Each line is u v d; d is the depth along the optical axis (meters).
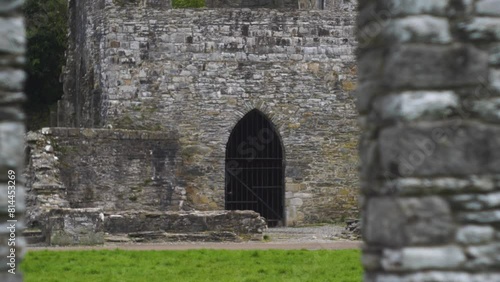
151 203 83.12
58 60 130.25
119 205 81.69
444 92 21.75
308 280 46.69
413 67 21.69
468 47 21.81
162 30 88.00
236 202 89.44
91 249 60.09
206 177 87.25
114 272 49.12
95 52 90.38
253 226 69.50
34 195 73.25
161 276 48.00
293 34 89.12
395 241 21.53
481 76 21.78
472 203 21.62
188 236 67.94
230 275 48.47
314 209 88.50
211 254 56.38
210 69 88.06
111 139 81.56
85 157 80.31
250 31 88.69
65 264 51.41
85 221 64.62
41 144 78.31
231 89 88.25
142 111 87.38
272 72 88.75
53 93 131.38
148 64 87.75
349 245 64.50
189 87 87.81
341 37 89.50
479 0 21.91
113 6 87.81
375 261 22.06
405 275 21.50
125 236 67.50
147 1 89.50
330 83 89.38
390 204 21.66
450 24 21.88
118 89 87.38
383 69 22.02
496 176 21.70
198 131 87.62
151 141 83.62
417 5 21.73
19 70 21.31
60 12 131.62
